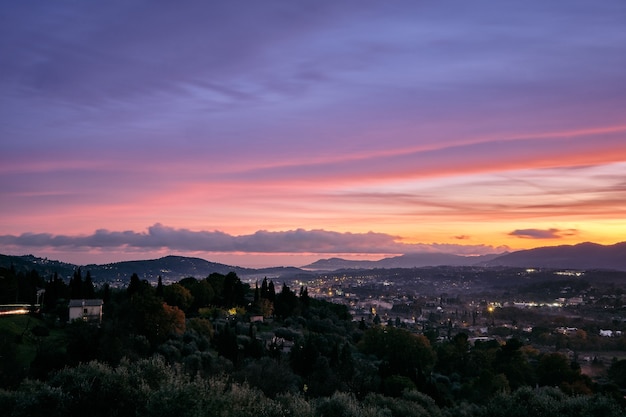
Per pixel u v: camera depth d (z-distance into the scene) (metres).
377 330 143.00
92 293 132.25
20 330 85.25
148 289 143.88
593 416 47.66
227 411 34.53
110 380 37.34
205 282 167.50
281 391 73.06
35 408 34.56
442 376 122.50
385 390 83.56
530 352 189.62
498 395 51.97
